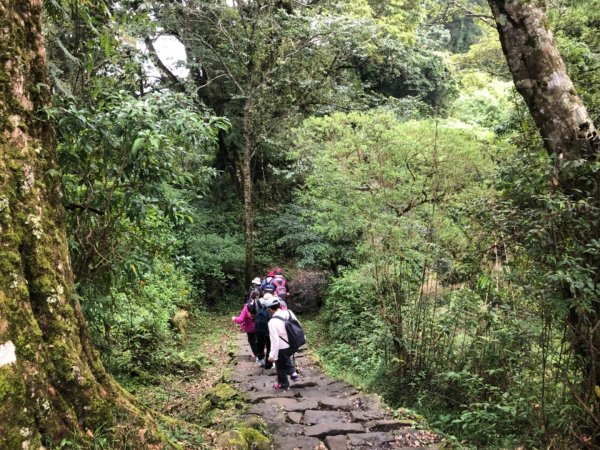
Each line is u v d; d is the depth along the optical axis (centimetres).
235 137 1622
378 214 698
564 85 362
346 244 1202
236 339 1112
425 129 684
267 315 760
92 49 431
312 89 1522
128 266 412
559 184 349
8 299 226
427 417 586
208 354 974
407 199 703
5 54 254
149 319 789
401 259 709
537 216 336
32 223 253
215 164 1905
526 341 408
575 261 312
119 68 496
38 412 229
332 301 1169
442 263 661
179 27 1398
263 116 1501
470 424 483
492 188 537
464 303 534
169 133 382
